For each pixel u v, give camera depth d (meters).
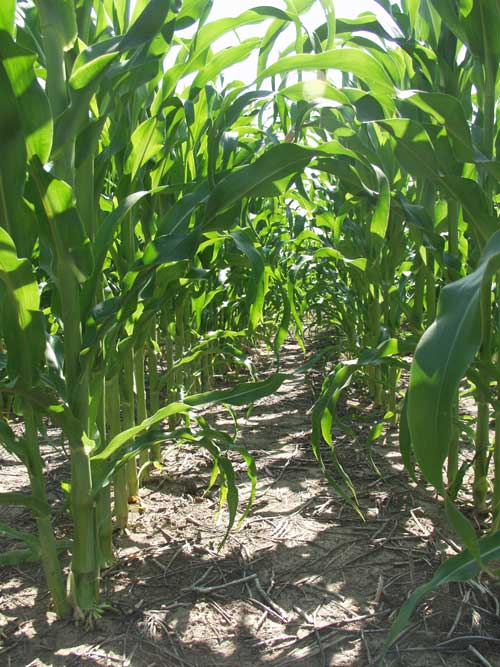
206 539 1.91
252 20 1.57
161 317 2.91
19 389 1.20
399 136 1.49
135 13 1.57
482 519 1.97
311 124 1.97
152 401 2.45
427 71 1.81
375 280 2.26
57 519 2.05
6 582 1.66
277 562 1.76
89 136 1.27
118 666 1.30
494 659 1.31
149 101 1.91
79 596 1.46
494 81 1.59
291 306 2.40
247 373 4.70
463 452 2.64
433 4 1.60
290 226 3.99
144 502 2.21
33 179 1.11
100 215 1.83
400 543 1.86
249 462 1.56
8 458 2.75
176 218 1.49
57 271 1.30
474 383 1.66
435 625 1.44
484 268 0.76
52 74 1.21
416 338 1.72
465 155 1.43
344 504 2.16
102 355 1.45
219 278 2.85
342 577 1.67
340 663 1.31
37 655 1.34
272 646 1.37
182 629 1.44
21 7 1.52
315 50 1.61
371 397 3.66
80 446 1.36
